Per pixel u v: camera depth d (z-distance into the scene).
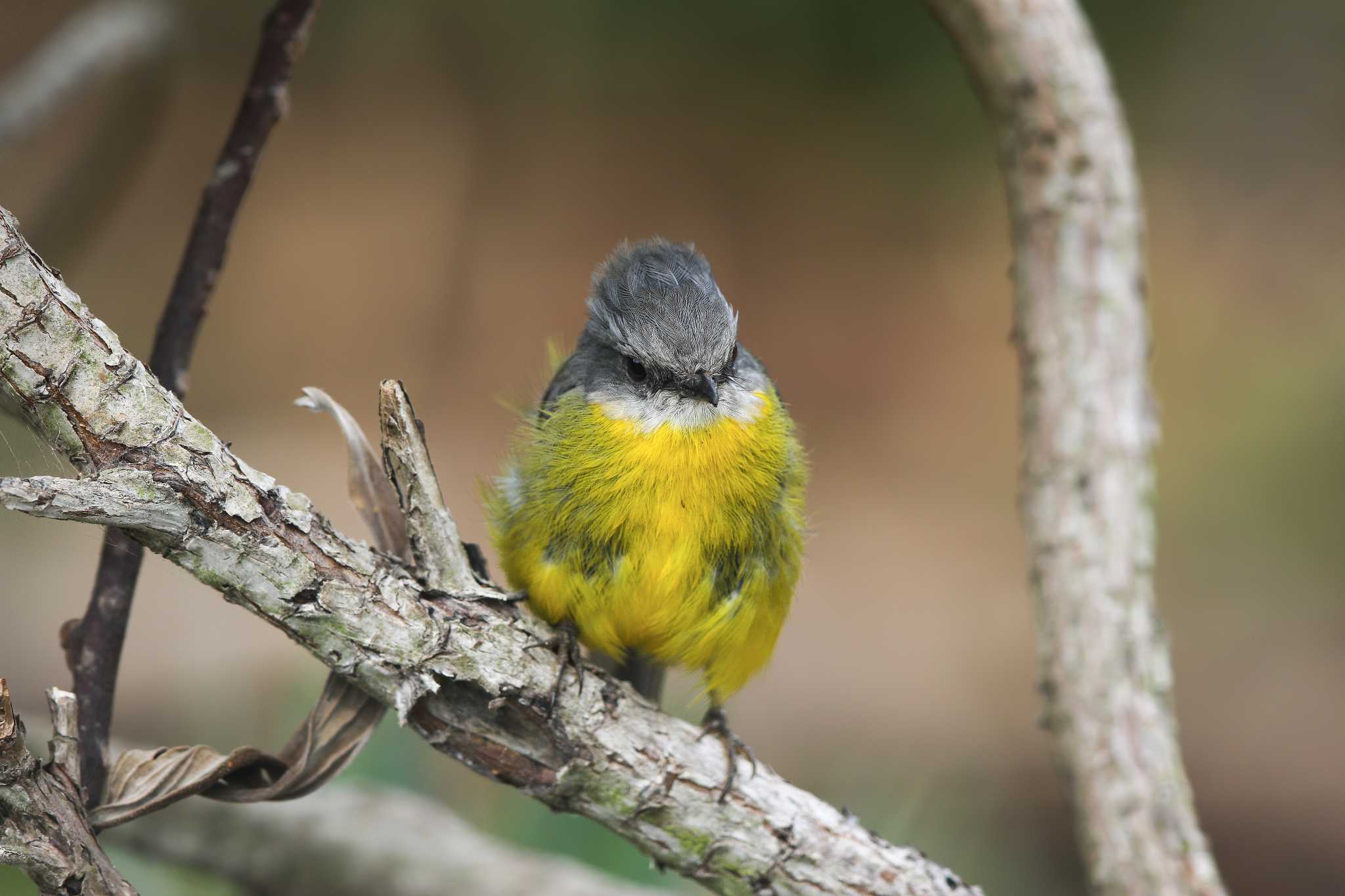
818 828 5.27
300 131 21.91
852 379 21.03
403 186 21.84
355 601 4.45
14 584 13.95
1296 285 19.61
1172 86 20.61
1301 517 17.22
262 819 6.89
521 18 22.16
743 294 21.89
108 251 19.41
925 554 18.14
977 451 19.94
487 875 6.83
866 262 22.09
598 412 6.58
